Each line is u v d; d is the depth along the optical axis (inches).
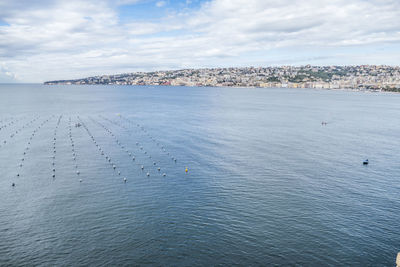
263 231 2768.2
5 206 3176.7
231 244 2568.9
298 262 2369.6
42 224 2834.6
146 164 4606.3
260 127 7869.1
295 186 3794.3
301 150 5511.8
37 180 3922.2
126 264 2317.9
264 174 4195.4
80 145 5748.0
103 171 4284.0
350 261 2388.0
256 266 2319.1
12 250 2458.2
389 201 3417.8
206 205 3248.0
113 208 3157.0
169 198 3408.0
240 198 3427.7
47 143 5900.6
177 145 5777.6
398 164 4761.3
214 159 4864.7
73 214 3024.1
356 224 2915.8
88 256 2399.1
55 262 2329.0
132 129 7450.8
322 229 2817.4
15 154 5103.3
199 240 2615.7
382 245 2591.0
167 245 2541.8
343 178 4099.4
